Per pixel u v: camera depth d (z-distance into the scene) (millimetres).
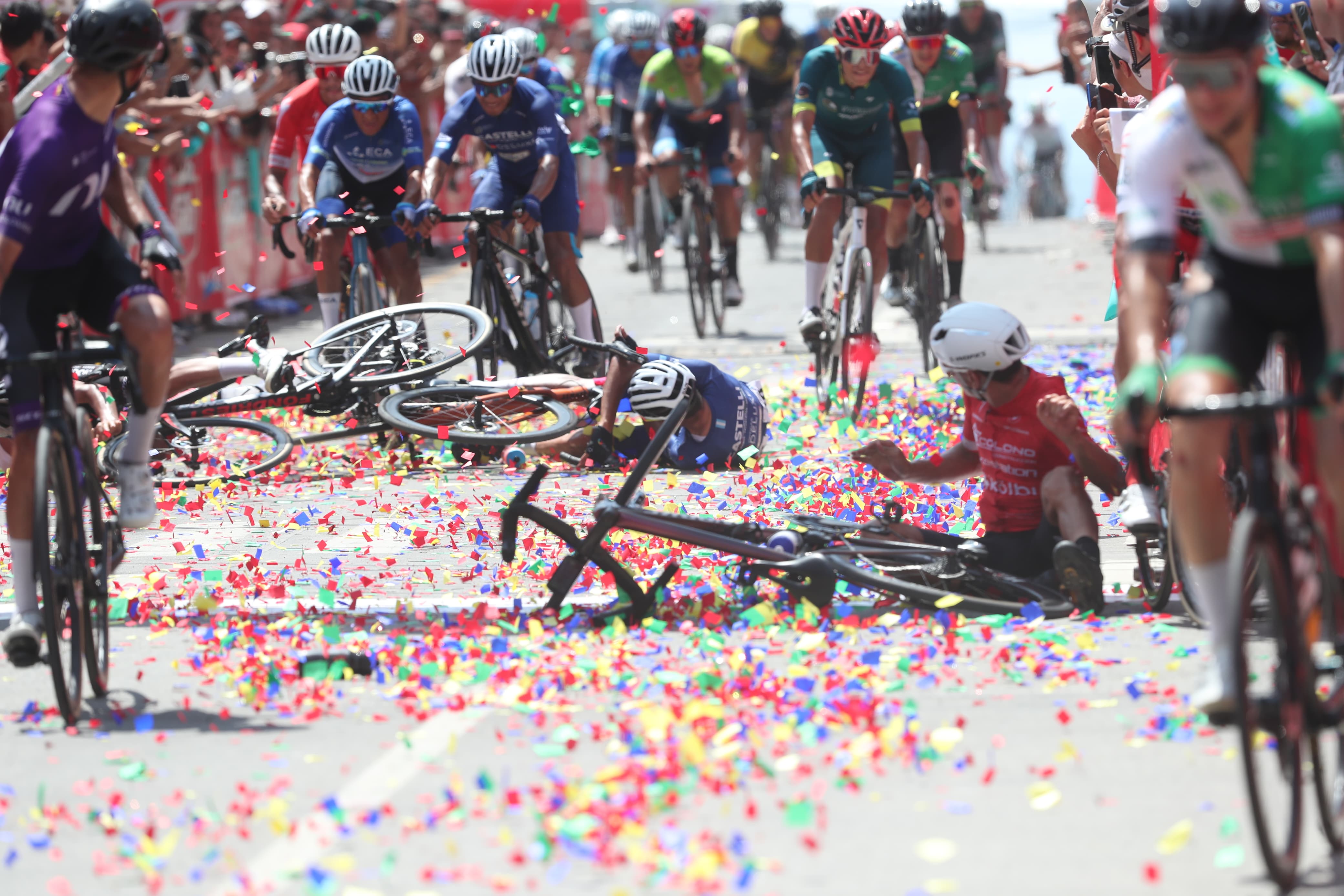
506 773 13289
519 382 30656
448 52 64125
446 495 27469
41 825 12711
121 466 16703
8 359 15516
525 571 21531
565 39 75875
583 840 11805
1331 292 11414
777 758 13625
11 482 16484
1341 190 11539
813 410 34188
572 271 34750
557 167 33281
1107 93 22906
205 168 47375
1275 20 19922
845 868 11391
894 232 39438
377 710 15562
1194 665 16125
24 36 25344
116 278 16641
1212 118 11781
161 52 40531
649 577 20844
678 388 27531
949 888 10930
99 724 15320
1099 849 11633
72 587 15547
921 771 13320
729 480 27281
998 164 79000
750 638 17547
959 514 23344
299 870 11523
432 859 11703
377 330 31844
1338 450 12469
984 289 55125
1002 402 18656
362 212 32969
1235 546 11016
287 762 14000
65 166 15617
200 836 12273
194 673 17172
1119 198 18359
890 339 46469
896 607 18734
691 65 47500
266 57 49625
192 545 24125
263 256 52812
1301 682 11398
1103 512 24781
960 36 65375
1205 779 12938
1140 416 11500
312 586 21203
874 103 33750
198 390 30453
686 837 11727
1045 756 13602
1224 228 12344
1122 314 18453
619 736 14273
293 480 29734
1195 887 10961
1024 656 16500
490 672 16219
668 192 50000
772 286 58625
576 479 28250
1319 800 11617
